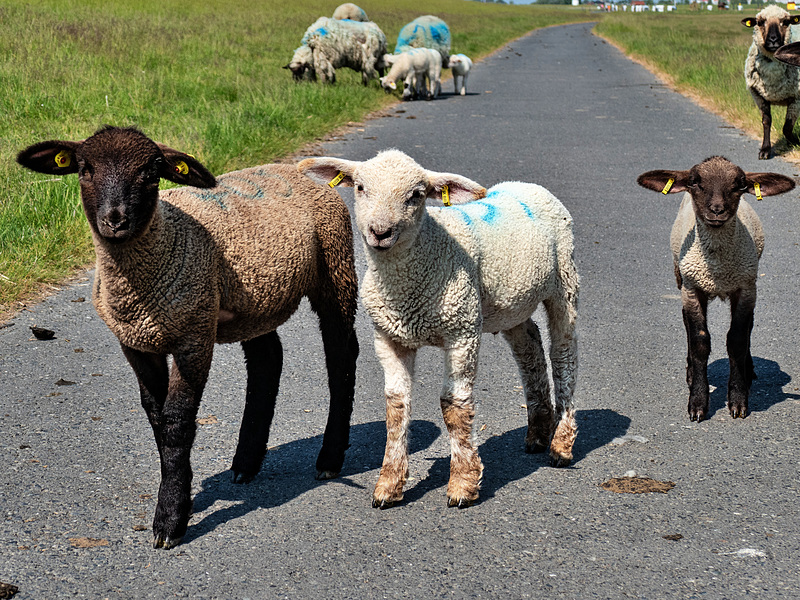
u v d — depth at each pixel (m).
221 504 4.30
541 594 3.45
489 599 3.41
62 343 6.39
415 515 4.16
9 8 25.16
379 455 4.91
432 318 4.21
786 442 4.95
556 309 4.92
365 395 5.72
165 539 3.82
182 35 25.12
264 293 4.41
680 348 6.50
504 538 3.91
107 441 4.89
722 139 14.58
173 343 4.03
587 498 4.31
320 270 4.84
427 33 22.98
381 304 4.26
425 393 5.75
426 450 4.95
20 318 6.84
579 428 5.22
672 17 69.19
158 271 3.94
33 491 4.30
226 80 18.06
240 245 4.32
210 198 4.40
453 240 4.29
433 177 4.20
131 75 17.58
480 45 37.72
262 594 3.46
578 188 11.42
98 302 4.09
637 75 25.78
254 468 4.60
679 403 5.57
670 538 3.88
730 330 5.57
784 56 9.18
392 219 4.00
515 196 4.88
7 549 3.78
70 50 19.45
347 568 3.66
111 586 3.52
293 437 5.10
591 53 35.97
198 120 13.45
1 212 8.63
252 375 4.74
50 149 3.94
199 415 5.32
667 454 4.83
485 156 13.17
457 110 18.22
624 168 12.57
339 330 4.84
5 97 14.09
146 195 3.82
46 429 5.00
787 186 5.41
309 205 4.77
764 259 8.68
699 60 25.73
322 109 15.96
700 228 5.53
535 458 4.87
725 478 4.49
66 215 8.75
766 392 5.75
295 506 4.27
